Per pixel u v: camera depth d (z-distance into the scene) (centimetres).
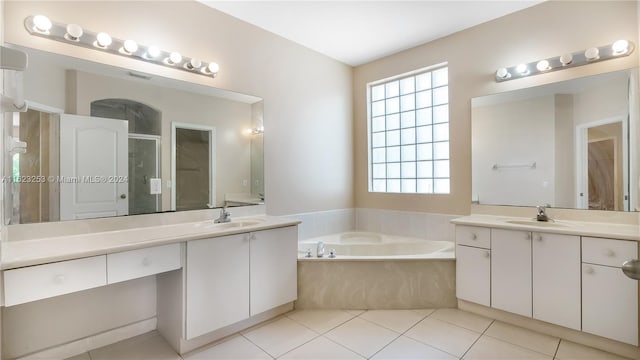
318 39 317
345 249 317
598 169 229
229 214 258
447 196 312
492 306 231
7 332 168
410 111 353
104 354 190
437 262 256
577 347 194
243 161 278
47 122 180
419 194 335
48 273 142
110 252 158
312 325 228
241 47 276
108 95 204
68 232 186
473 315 242
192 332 190
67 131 188
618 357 183
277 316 244
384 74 362
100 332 199
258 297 225
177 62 230
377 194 371
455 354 188
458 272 251
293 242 252
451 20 280
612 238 183
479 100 288
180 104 239
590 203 231
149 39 222
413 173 351
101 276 157
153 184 224
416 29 296
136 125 216
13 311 169
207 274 197
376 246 320
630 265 85
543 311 208
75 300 190
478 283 239
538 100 255
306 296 260
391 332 216
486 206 283
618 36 222
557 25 246
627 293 179
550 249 205
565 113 243
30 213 173
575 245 196
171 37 233
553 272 204
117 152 207
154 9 225
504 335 210
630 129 217
